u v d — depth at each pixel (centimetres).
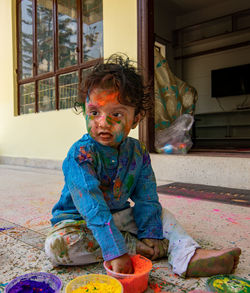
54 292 77
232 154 322
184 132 326
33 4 466
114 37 350
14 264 110
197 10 779
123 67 102
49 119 443
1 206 206
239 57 758
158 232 114
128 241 111
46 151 450
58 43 433
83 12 399
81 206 96
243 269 104
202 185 272
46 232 148
